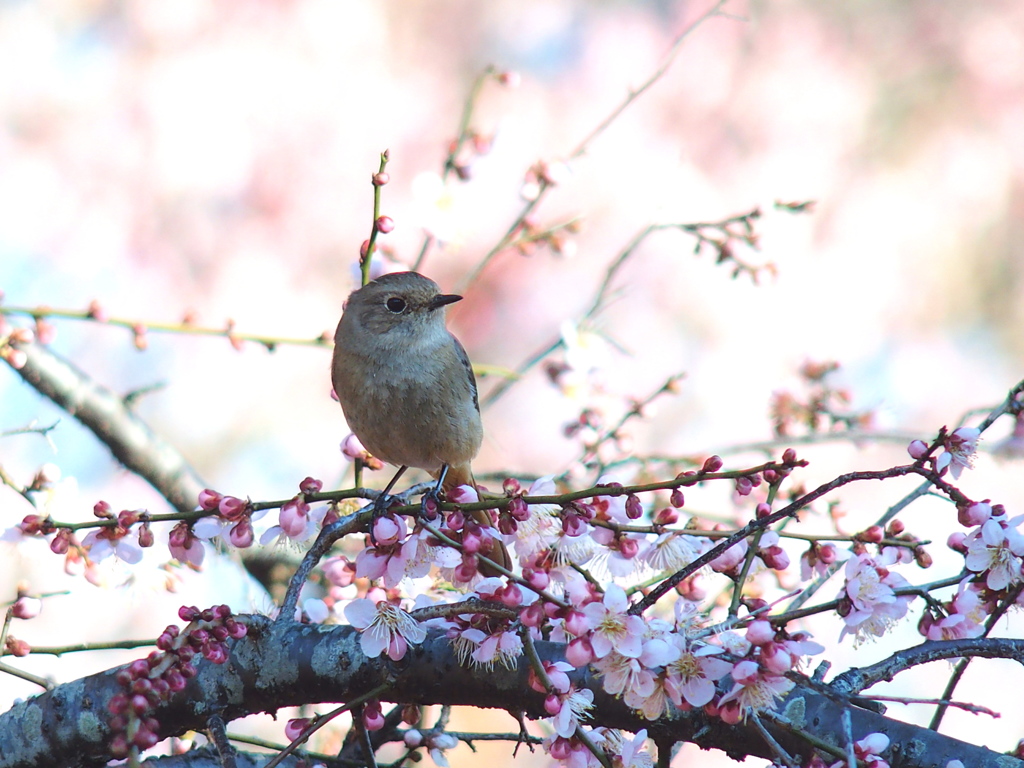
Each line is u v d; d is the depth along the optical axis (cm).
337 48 1530
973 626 456
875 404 902
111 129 1448
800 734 413
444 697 475
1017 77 1628
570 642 429
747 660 402
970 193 1577
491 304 1452
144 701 419
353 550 762
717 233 1470
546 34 1598
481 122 1526
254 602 569
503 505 461
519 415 1416
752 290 1495
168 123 1454
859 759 411
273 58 1508
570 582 456
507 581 439
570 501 462
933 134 1598
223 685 482
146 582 599
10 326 710
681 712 451
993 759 423
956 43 1645
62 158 1427
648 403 797
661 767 462
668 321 1470
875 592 427
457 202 739
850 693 437
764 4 1655
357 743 534
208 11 1514
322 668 477
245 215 1462
